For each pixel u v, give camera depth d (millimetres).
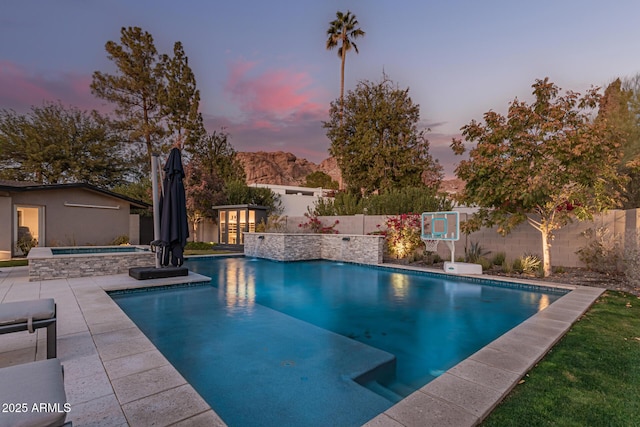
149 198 19875
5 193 12219
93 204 14781
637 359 3393
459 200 9617
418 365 3992
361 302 6992
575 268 9258
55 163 22172
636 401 2564
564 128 7785
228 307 6301
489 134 8734
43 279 7629
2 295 6121
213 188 20547
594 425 2250
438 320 5754
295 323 5359
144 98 23484
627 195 11953
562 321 4598
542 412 2414
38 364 1948
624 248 7953
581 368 3176
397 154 21766
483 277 8773
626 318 4891
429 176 22812
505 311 6293
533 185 7461
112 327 4352
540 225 8750
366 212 15648
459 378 2877
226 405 2883
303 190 30641
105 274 8414
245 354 4051
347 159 22906
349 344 4508
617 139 7520
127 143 24953
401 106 22016
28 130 21562
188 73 24141
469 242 11336
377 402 2965
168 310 6031
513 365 3152
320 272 10797
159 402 2520
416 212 14164
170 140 23938
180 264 8578
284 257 12805
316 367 3709
